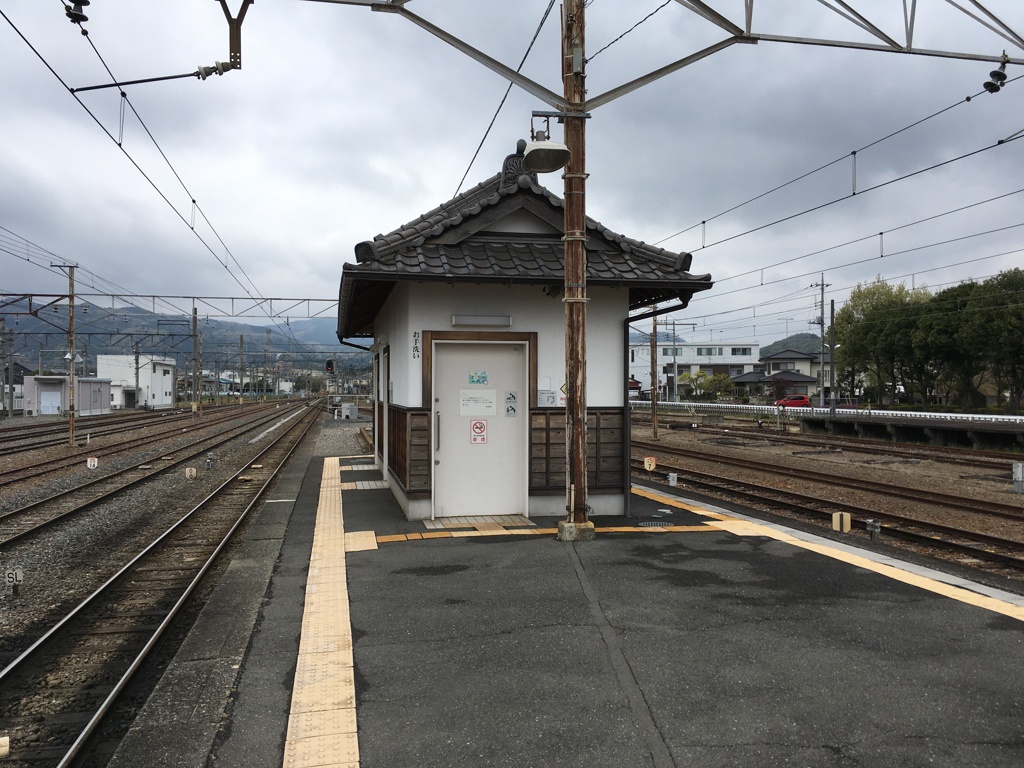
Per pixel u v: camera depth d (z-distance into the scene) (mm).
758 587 5738
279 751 3412
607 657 4387
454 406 8648
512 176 9352
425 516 8562
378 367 14484
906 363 45562
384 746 3408
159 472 16844
